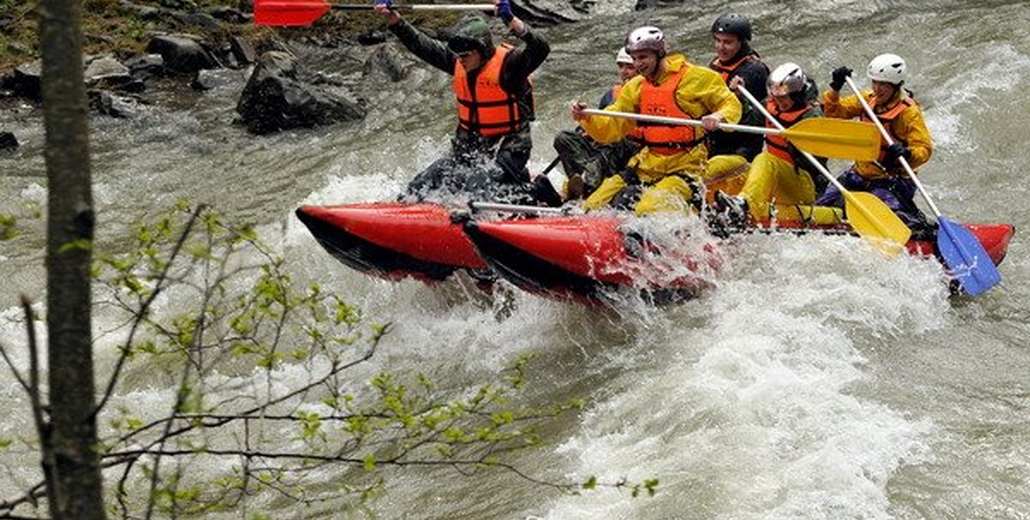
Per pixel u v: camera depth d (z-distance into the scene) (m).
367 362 14.95
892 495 11.03
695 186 15.92
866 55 25.92
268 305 8.02
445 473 12.21
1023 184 19.80
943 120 21.89
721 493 11.05
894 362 13.71
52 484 5.26
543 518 11.11
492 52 16.56
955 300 15.51
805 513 10.73
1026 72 23.58
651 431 12.36
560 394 13.75
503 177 16.66
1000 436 11.91
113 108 25.39
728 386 12.82
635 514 10.97
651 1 31.67
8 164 22.86
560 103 24.83
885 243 15.47
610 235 15.09
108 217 20.45
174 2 30.14
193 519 11.58
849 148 15.61
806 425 12.09
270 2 17.12
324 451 12.93
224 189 21.58
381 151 23.16
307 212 15.39
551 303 15.55
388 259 15.70
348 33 30.28
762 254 15.68
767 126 16.59
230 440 13.21
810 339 13.90
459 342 15.27
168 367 12.36
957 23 27.03
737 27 17.38
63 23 5.17
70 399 5.27
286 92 24.47
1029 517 10.66
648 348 14.38
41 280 17.56
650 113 15.95
